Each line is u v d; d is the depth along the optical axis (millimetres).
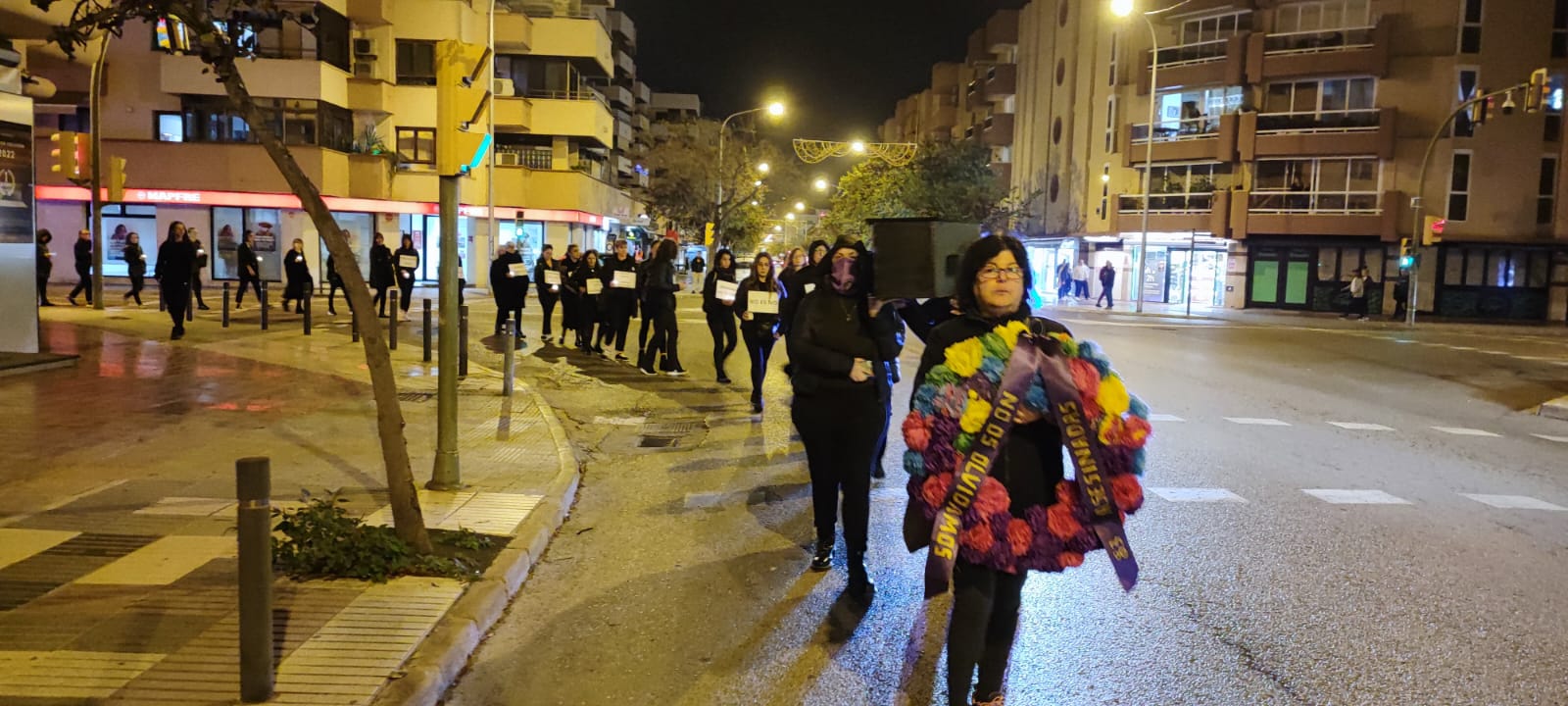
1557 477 9312
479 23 40219
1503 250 39344
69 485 7047
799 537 6711
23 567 5305
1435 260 39594
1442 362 20375
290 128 36156
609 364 15891
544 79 42562
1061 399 3641
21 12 11414
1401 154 39750
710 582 5785
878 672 4582
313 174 35688
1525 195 38688
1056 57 54562
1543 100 27234
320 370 13234
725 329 14023
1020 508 3725
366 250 38219
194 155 35469
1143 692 4410
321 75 35812
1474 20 38688
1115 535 3674
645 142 76375
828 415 5473
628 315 16375
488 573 5461
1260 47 41156
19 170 12336
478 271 40031
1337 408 13539
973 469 3633
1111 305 40906
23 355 12531
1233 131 41969
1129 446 3686
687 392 13172
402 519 5492
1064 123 53156
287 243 36562
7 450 8148
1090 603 5527
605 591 5617
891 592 5641
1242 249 42562
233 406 10383
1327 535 6984
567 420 11086
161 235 35906
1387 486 8648
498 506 6906
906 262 4848
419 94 38938
